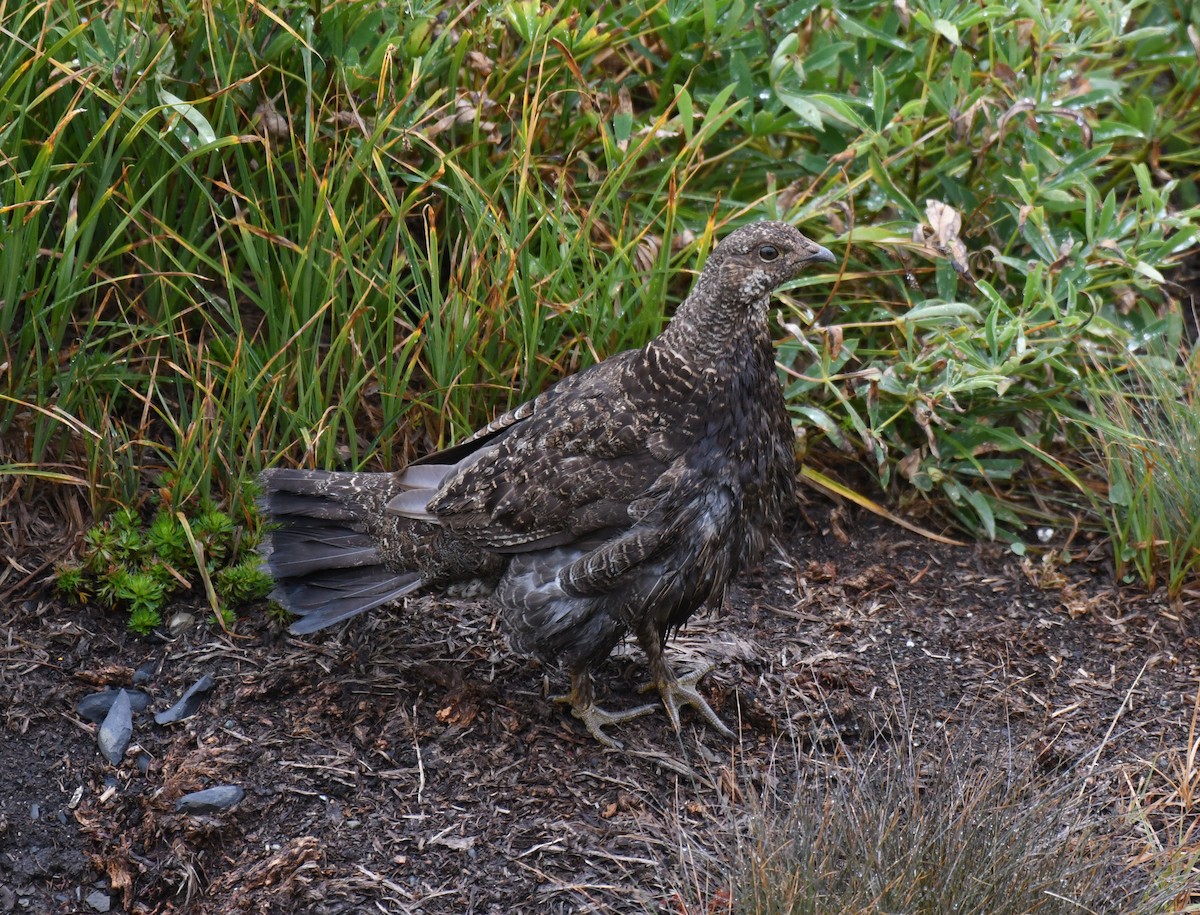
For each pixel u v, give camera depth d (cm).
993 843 555
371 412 780
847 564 789
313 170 738
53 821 614
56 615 694
